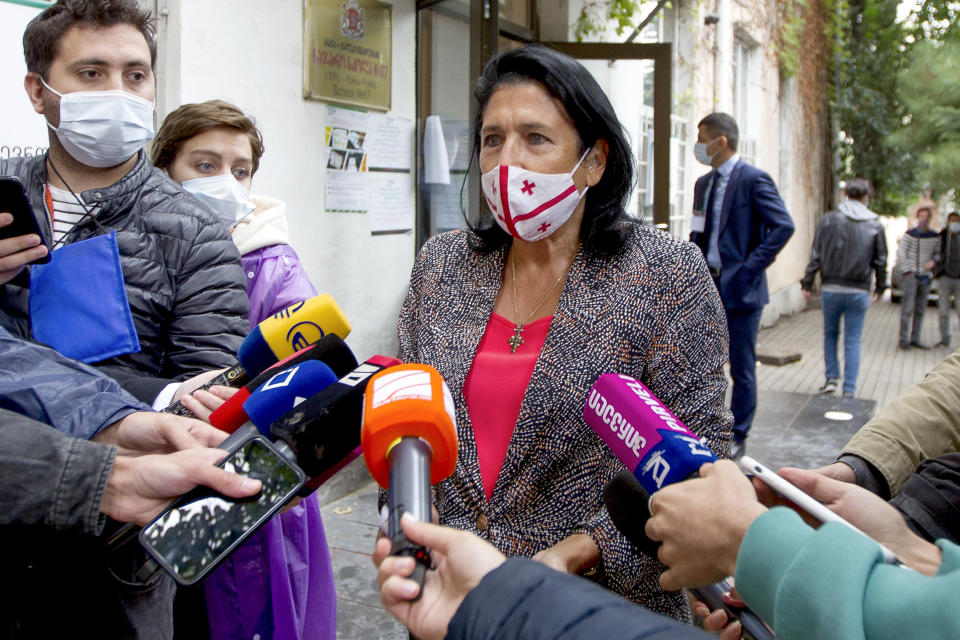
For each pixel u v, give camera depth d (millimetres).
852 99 16391
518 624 741
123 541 1125
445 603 826
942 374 1476
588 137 1646
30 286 1678
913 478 1230
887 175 16266
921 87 11094
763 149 12195
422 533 847
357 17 4340
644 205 7312
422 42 4930
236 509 998
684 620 1627
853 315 7566
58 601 1294
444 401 999
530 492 1559
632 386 1286
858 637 716
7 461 1056
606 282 1631
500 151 1657
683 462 1110
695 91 9453
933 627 680
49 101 1818
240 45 3670
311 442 1065
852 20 16344
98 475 1046
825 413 6992
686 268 1613
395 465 924
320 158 4203
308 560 2014
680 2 9195
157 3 3355
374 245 4629
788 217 5301
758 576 822
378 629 3195
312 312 1440
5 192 1354
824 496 1136
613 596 761
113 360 1729
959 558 772
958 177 10734
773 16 12406
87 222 1799
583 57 6395
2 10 2654
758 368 9195
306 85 4047
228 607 1822
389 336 4797
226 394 1311
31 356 1265
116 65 1806
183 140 2621
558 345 1597
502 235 1796
